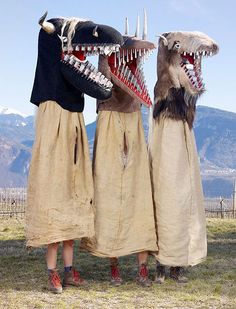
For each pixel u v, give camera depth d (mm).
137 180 7914
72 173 7484
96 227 7707
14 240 13023
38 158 7453
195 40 7809
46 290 7609
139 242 7824
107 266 9422
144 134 8031
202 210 8180
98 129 7891
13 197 23750
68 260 7766
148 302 7094
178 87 7938
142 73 7766
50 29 7383
